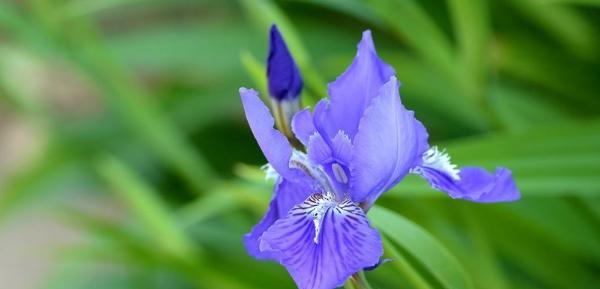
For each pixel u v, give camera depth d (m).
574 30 0.95
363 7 0.80
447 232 0.84
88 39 0.99
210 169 1.11
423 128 0.61
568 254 0.86
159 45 1.11
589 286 0.86
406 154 0.60
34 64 1.24
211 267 0.84
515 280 0.88
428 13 1.01
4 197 1.20
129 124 1.05
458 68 0.81
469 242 0.86
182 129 1.17
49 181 1.23
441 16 1.01
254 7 0.77
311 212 0.60
